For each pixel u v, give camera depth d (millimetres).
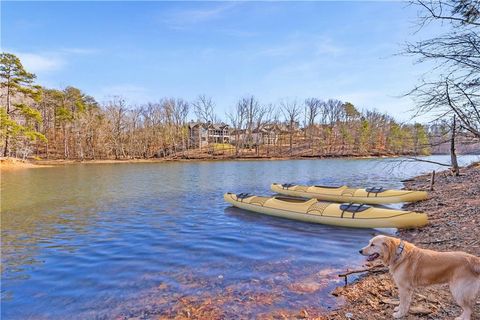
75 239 8656
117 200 15297
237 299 4812
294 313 4273
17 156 44281
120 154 57156
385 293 4594
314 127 68875
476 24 4301
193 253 7320
